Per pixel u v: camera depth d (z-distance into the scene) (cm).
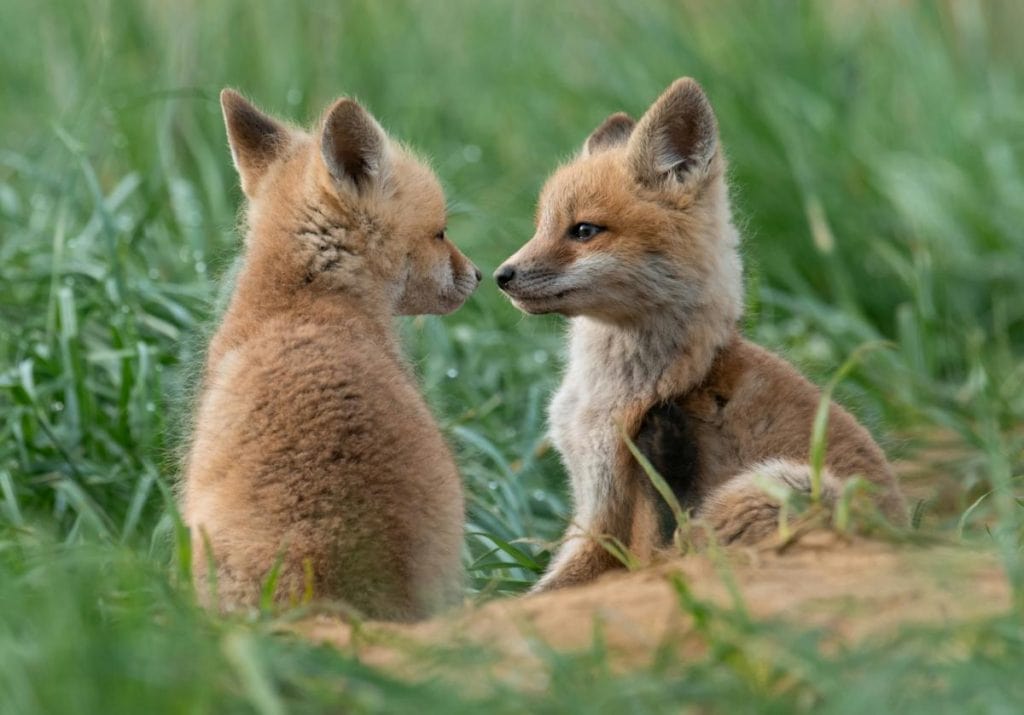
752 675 645
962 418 1515
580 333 1138
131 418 1242
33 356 1300
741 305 1143
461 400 1417
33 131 1842
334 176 1009
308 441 873
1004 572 786
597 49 2003
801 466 964
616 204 1096
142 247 1508
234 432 893
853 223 1777
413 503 885
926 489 1323
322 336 941
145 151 1670
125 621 707
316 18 1919
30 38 1989
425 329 1430
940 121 1911
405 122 1877
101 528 1080
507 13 2148
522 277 1102
